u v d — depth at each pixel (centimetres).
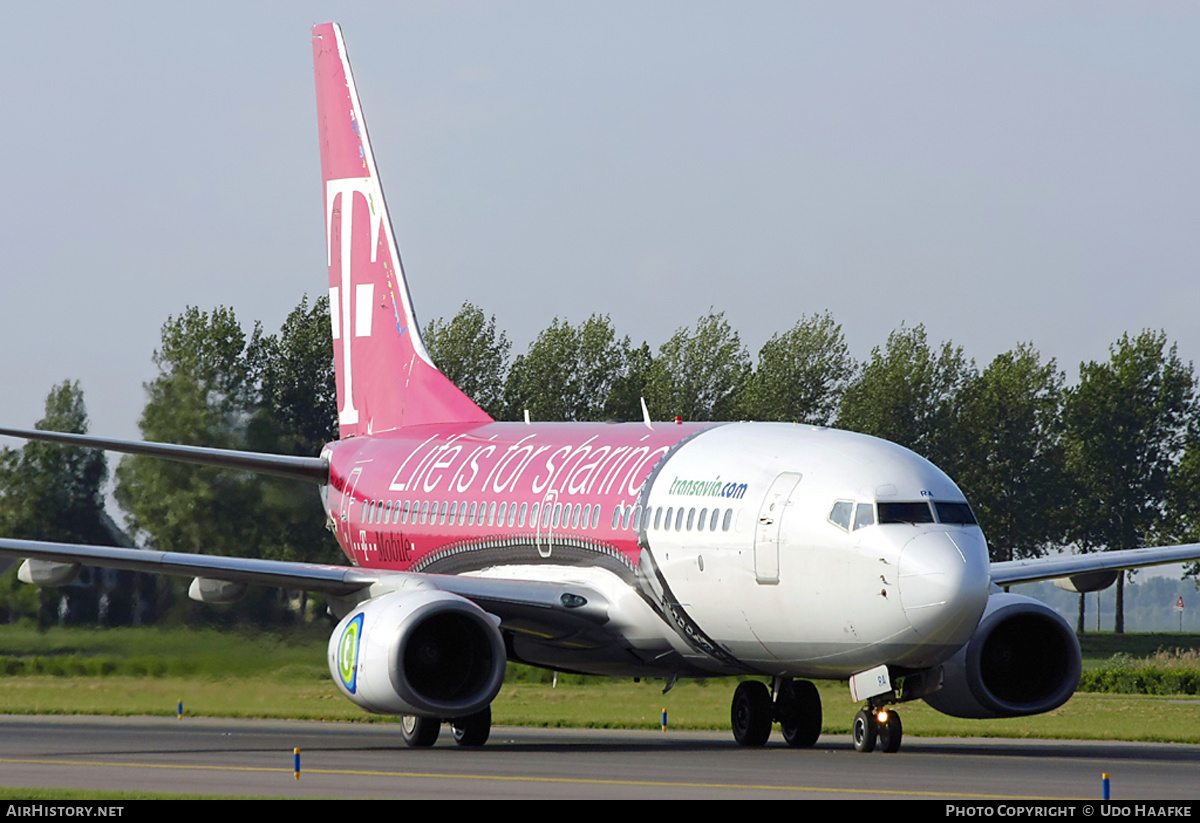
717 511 8462
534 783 6456
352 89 13038
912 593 7475
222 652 13950
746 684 8931
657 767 7288
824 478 8044
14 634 14950
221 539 18150
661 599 8812
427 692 8700
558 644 9438
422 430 12062
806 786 6378
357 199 13000
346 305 13100
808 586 7900
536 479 10125
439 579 9031
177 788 6238
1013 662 8712
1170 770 7300
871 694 7844
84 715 11869
